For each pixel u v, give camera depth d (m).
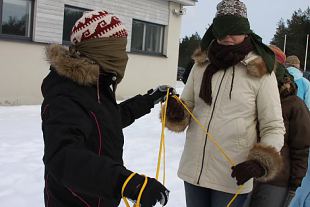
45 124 1.46
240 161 2.28
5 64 9.62
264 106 2.25
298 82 5.07
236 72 2.29
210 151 2.33
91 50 1.63
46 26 10.50
